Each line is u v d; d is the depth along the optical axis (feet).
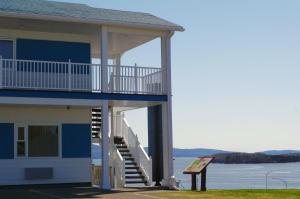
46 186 72.74
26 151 72.38
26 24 68.59
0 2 71.31
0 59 64.28
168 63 72.02
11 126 71.97
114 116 88.94
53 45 74.23
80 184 74.79
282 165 587.68
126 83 69.87
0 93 63.93
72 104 67.15
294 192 60.59
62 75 72.28
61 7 74.84
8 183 70.90
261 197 54.54
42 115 73.72
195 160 69.41
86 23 67.67
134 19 71.31
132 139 82.53
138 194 58.39
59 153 74.13
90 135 76.07
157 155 76.95
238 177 310.24
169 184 70.33
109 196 56.13
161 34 72.02
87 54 76.02
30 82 69.10
